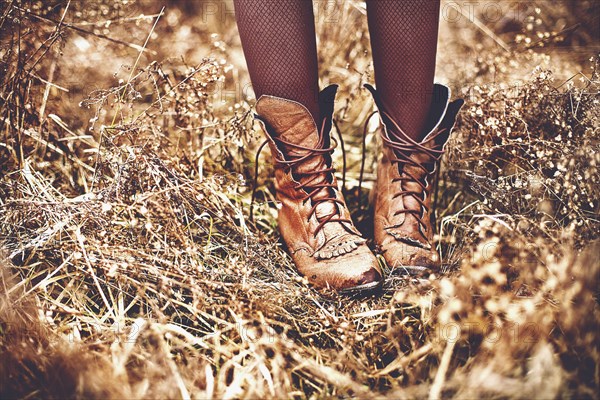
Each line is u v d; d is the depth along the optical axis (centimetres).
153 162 135
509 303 110
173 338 110
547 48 201
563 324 105
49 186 141
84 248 117
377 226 138
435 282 114
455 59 191
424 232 132
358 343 115
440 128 136
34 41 155
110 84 179
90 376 97
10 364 100
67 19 179
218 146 165
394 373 110
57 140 155
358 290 121
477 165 149
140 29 201
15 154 146
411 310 123
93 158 157
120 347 108
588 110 141
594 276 105
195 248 123
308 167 130
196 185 135
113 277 123
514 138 147
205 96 156
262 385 102
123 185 130
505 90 149
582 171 129
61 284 128
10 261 123
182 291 125
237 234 141
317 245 129
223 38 219
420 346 114
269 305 117
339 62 202
